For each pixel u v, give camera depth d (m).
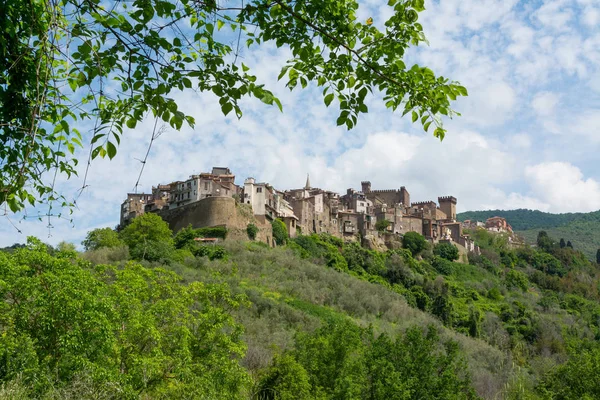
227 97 7.08
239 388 25.78
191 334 25.75
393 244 132.00
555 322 92.75
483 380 48.16
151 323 22.36
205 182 102.38
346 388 28.70
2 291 18.89
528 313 94.88
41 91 6.74
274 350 40.62
